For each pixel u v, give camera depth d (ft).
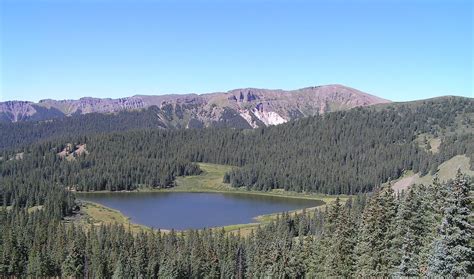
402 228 190.60
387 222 205.57
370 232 210.38
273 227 576.20
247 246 505.25
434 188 186.80
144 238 523.29
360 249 216.95
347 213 252.83
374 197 215.51
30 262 468.34
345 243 233.55
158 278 445.78
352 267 225.97
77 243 479.82
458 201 136.56
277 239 451.94
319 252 276.00
